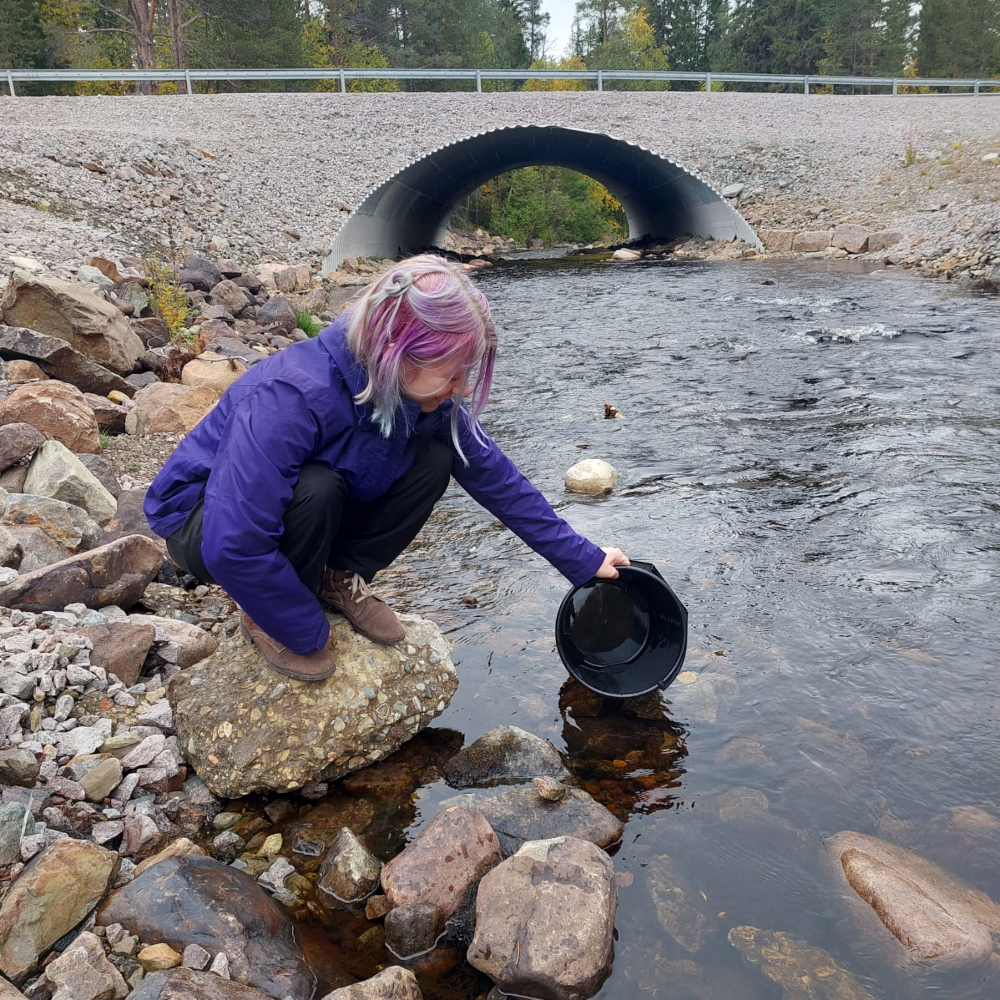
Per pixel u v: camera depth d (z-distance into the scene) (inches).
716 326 357.1
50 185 480.4
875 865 69.9
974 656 101.5
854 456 179.9
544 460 190.4
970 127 753.6
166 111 766.5
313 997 60.4
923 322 332.2
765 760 85.7
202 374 227.1
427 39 1923.0
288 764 83.3
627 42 2169.0
